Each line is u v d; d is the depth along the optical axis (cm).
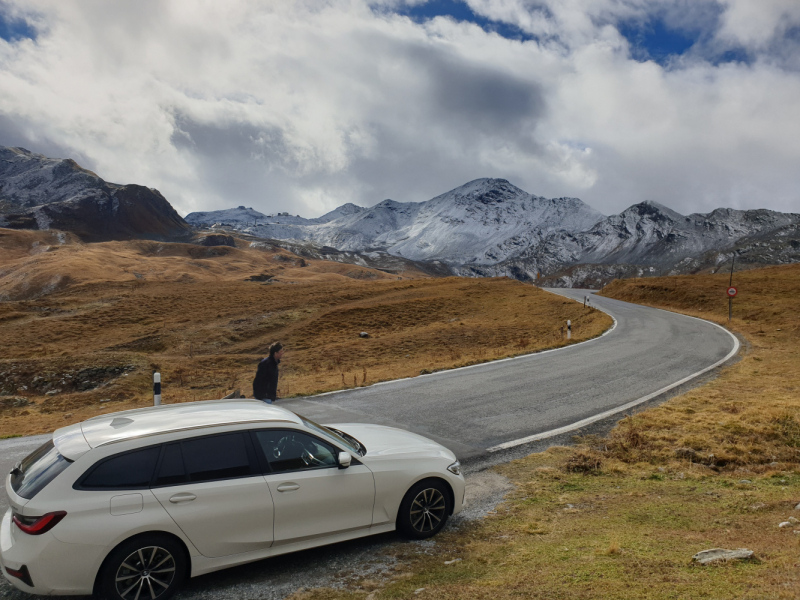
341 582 479
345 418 1180
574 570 449
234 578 496
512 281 7056
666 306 4650
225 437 500
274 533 500
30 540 418
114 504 438
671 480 773
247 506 485
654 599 370
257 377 1028
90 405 2409
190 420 510
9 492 453
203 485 473
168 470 466
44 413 2277
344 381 1845
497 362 2022
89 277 15025
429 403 1330
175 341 4466
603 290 6769
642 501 681
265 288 6981
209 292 6650
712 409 1135
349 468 543
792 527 525
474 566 491
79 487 436
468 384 1578
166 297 6275
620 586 401
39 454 480
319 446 543
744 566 418
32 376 2970
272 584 481
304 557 540
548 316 4272
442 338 3584
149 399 2166
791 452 862
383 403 1341
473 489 758
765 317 3278
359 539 584
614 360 1977
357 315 4997
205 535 468
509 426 1103
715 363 1862
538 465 859
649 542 514
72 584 423
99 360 3169
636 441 930
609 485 762
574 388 1479
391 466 569
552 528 591
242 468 495
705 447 896
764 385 1405
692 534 536
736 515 592
